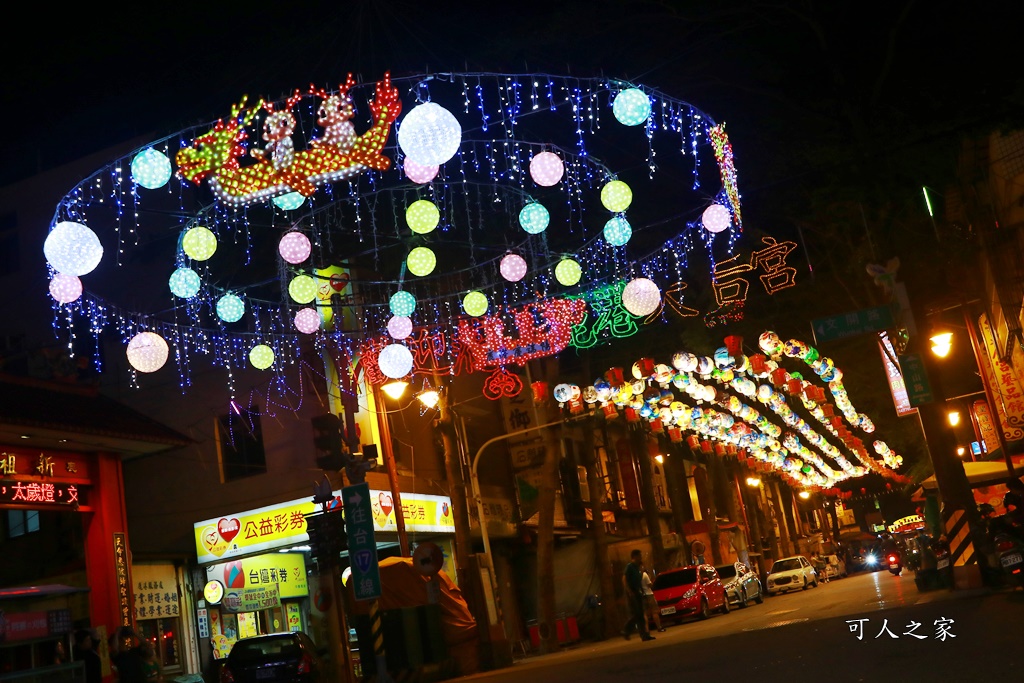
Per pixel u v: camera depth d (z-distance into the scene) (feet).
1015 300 63.26
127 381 87.81
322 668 58.65
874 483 204.64
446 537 93.04
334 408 80.84
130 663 45.39
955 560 58.29
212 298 83.71
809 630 45.91
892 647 34.47
